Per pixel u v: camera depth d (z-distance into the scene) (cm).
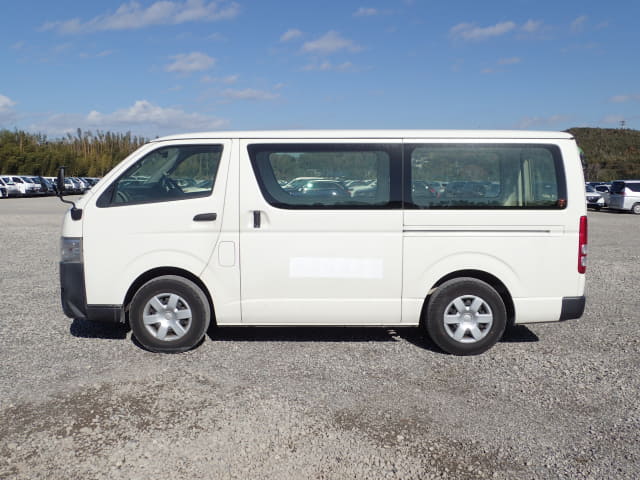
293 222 477
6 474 292
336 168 482
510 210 479
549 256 482
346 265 480
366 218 477
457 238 479
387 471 298
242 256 480
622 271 969
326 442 330
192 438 333
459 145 481
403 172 479
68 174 6181
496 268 482
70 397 393
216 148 489
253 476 292
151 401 388
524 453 319
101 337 541
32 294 741
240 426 350
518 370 457
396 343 529
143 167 491
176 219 479
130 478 289
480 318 487
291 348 511
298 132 488
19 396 395
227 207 479
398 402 390
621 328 591
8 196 4056
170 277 485
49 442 327
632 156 9106
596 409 381
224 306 485
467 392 409
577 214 482
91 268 481
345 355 492
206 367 457
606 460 312
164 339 489
